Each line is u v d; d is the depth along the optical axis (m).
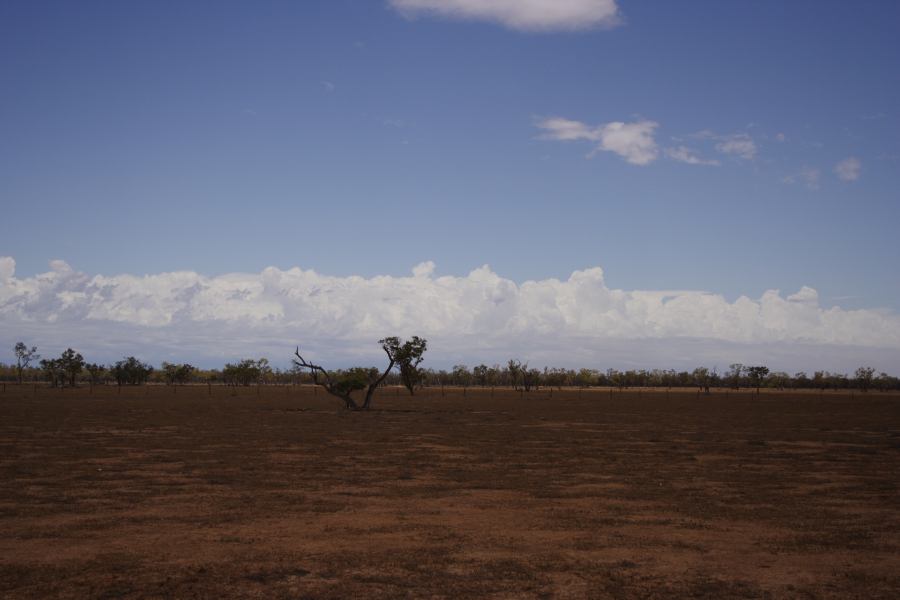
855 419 59.72
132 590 10.45
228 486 20.89
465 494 19.64
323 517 16.16
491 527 15.10
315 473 23.92
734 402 102.81
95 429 43.25
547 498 19.03
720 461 28.27
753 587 10.81
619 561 12.26
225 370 176.38
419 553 12.73
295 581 10.91
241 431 42.47
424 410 73.00
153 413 61.56
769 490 20.64
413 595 10.25
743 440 38.25
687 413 69.06
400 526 15.16
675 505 18.02
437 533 14.45
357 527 15.03
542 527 15.14
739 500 18.84
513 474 23.98
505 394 141.62
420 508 17.39
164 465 25.97
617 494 19.77
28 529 14.76
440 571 11.52
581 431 44.47
